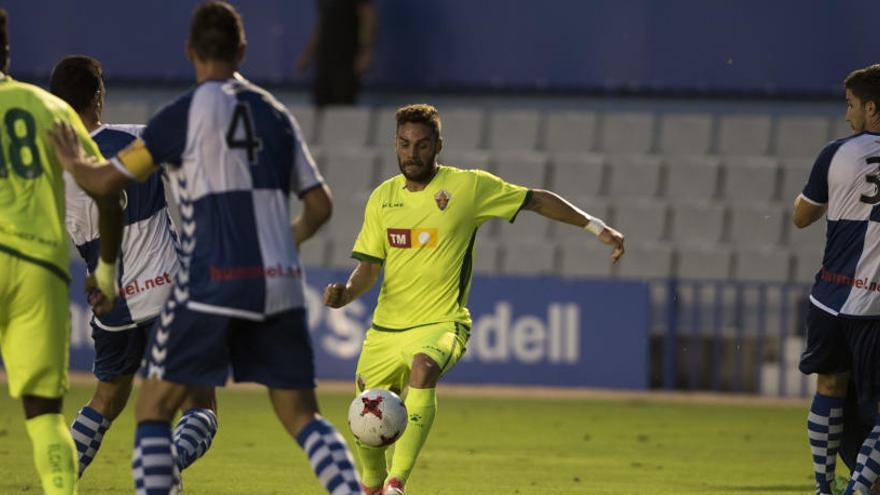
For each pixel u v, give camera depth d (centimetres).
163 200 2203
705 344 5109
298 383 1633
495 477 2784
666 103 6303
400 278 2264
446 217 2248
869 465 2141
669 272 5575
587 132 6128
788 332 5059
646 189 5900
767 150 6031
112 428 3616
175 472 1816
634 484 2712
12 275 1694
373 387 2309
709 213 5731
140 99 6556
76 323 5131
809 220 2278
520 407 4403
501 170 5966
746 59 6156
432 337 2217
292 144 1648
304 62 6388
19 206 1709
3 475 2650
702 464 3080
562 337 5016
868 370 2200
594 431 3769
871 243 2158
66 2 6525
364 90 6481
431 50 6359
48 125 1742
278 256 1612
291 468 2877
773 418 4222
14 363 1712
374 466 2236
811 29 6097
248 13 6438
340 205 5894
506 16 6309
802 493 2612
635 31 6234
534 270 5656
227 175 1600
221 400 4519
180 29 6500
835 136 5991
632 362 4984
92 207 2148
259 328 1625
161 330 1616
